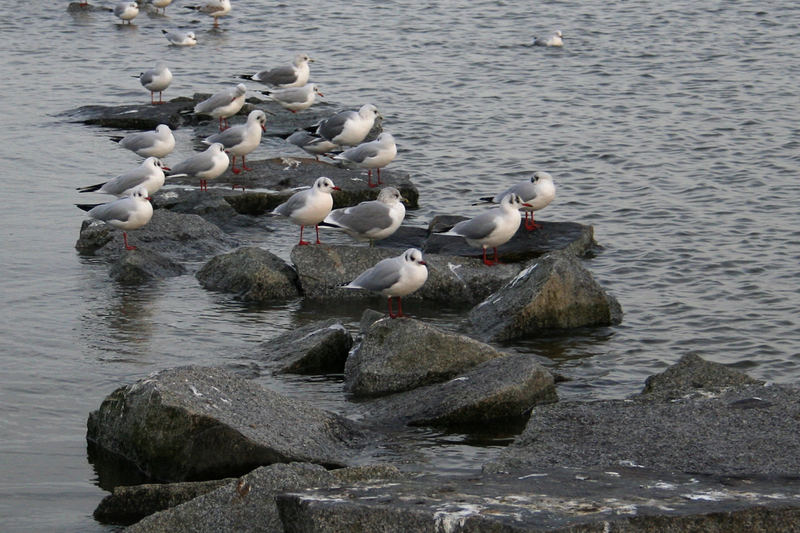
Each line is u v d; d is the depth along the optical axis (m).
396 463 12.67
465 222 19.53
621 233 21.80
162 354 15.91
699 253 20.53
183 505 10.78
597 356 16.25
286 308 18.25
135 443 12.63
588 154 27.12
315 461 12.37
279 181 24.64
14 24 43.06
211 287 19.05
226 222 22.62
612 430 12.80
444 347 15.05
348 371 15.27
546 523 9.53
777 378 15.42
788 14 42.47
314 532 9.95
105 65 36.94
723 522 9.84
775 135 28.20
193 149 28.05
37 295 18.27
